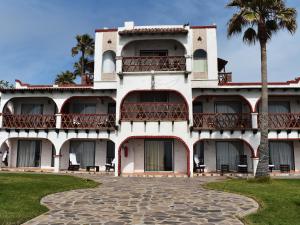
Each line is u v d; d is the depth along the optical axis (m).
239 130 19.75
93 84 23.02
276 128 20.22
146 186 13.22
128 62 20.83
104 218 7.54
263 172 15.01
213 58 21.94
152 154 20.34
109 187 12.88
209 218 7.58
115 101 21.66
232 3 16.72
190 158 18.78
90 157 22.05
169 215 7.86
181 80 19.50
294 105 21.58
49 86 22.86
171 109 19.67
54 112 22.88
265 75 16.14
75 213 8.08
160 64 20.25
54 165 21.48
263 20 16.22
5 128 21.44
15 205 8.66
